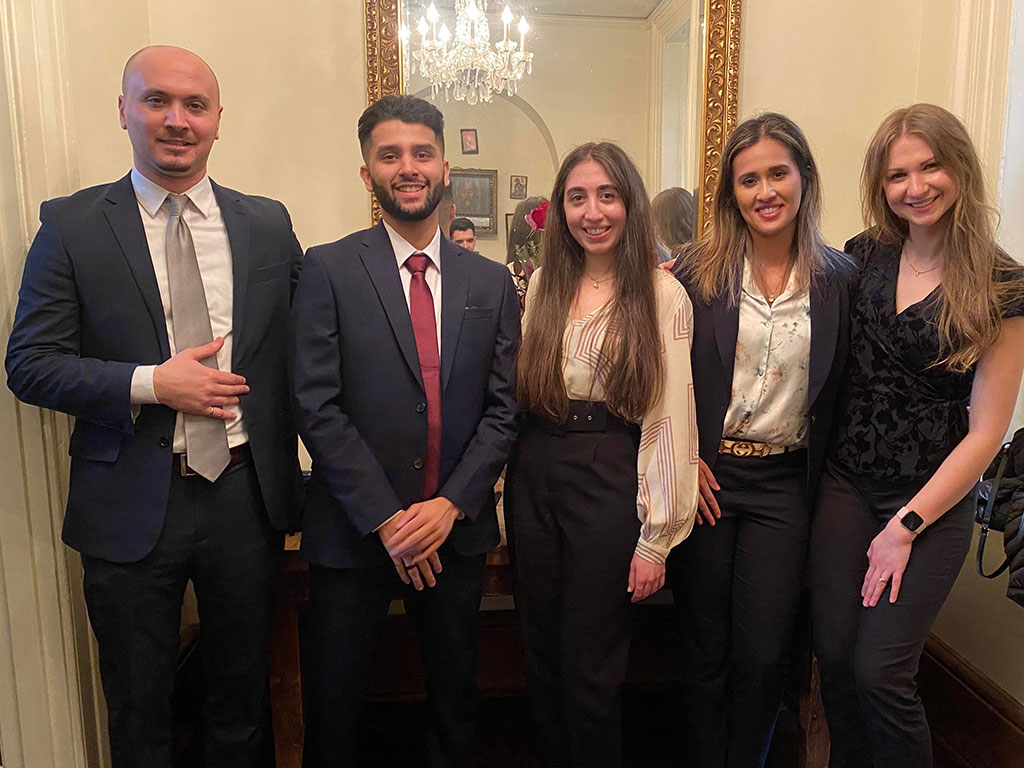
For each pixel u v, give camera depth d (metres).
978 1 1.95
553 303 1.52
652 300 1.46
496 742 2.08
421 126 1.43
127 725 1.44
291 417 1.56
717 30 2.11
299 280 1.50
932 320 1.40
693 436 1.48
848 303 1.53
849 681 1.54
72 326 1.37
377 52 2.05
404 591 1.57
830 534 1.55
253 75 2.08
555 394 1.48
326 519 1.48
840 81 2.20
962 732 2.00
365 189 2.15
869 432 1.50
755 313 1.52
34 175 1.52
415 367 1.45
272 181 2.12
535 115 2.13
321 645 1.50
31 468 1.54
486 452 1.47
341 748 1.56
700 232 2.19
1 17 1.44
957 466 1.40
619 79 2.14
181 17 2.04
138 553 1.38
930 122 1.39
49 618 1.59
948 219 1.42
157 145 1.37
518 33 2.11
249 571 1.48
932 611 1.44
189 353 1.37
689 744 1.73
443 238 1.55
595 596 1.48
